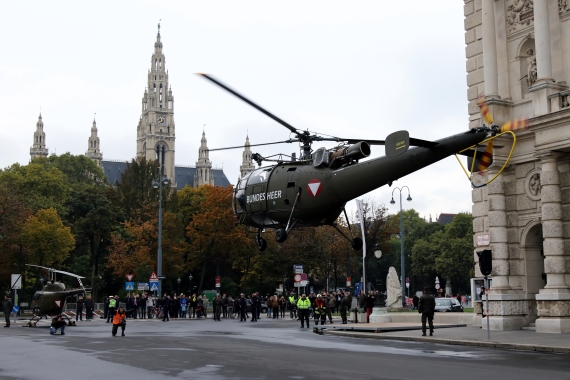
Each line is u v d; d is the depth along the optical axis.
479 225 30.94
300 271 48.91
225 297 51.91
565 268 26.44
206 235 79.44
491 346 21.92
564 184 26.78
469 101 31.45
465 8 32.12
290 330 32.91
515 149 28.72
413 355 18.95
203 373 14.80
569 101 25.91
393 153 17.47
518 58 29.16
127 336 28.08
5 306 38.28
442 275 113.94
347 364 16.53
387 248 85.56
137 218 81.75
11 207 64.81
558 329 25.69
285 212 21.00
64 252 75.38
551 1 27.72
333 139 20.25
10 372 15.32
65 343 23.94
